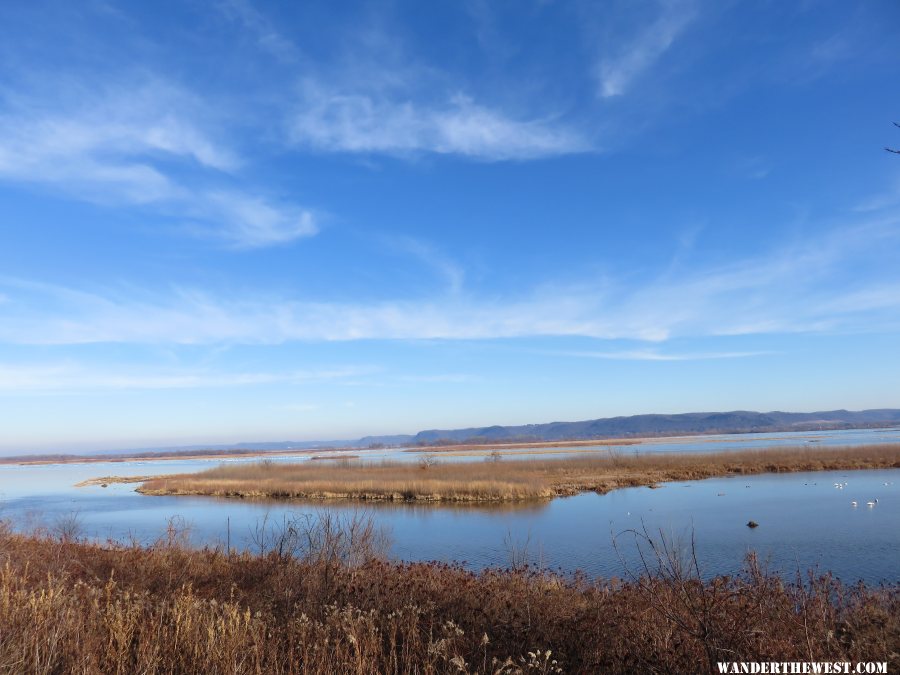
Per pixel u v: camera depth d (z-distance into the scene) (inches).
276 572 393.1
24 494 1961.1
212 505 1509.6
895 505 1161.4
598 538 888.9
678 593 253.4
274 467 2549.2
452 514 1253.7
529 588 349.7
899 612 297.9
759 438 6697.8
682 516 1093.8
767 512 1110.4
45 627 233.6
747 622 244.2
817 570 617.3
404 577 382.6
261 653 231.6
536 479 1745.8
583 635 264.7
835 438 5403.5
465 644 253.4
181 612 259.3
